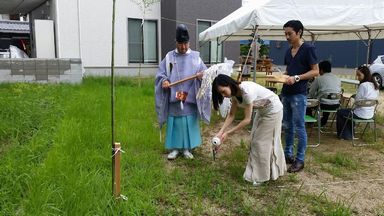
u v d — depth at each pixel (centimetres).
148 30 1403
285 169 413
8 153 419
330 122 743
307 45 430
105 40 1298
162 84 480
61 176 347
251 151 397
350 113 590
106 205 303
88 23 1259
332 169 452
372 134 642
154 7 1398
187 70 478
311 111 648
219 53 1530
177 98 473
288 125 467
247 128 672
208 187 378
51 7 1238
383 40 1789
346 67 1969
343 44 1970
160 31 1428
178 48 479
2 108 612
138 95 913
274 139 389
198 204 336
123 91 956
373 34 959
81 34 1252
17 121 547
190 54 486
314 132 663
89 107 690
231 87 362
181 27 471
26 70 1089
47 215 275
